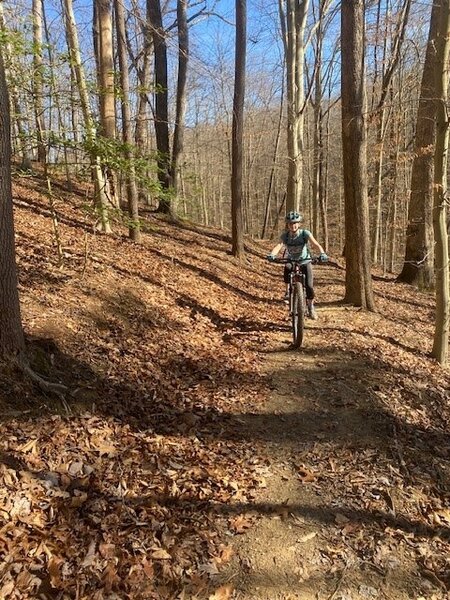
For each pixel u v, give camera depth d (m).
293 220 7.19
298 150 16.03
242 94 13.07
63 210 12.42
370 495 4.09
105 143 6.71
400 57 18.30
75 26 10.09
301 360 6.72
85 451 4.02
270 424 5.07
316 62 17.19
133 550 3.26
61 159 8.09
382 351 7.32
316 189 22.48
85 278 7.42
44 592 2.87
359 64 8.66
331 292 11.94
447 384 6.74
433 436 5.25
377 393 5.85
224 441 4.68
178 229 16.50
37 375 4.42
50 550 3.11
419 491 4.26
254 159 37.50
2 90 3.87
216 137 41.41
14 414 3.97
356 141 9.02
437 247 7.26
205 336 7.27
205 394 5.52
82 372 5.03
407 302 11.76
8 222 4.07
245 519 3.69
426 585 3.28
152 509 3.63
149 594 2.99
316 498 4.01
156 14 16.14
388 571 3.36
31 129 7.25
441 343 7.54
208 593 3.06
